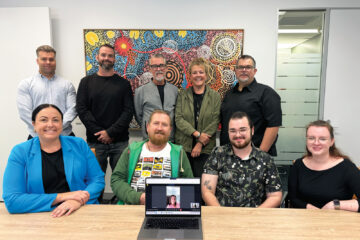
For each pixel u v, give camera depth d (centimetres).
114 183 170
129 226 115
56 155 155
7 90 278
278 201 159
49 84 248
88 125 239
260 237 105
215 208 134
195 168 244
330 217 123
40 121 145
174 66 284
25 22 269
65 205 131
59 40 286
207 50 280
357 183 143
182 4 278
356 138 292
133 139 301
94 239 105
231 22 279
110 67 244
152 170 167
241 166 164
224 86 284
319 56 284
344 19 276
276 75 287
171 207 125
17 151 146
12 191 136
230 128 161
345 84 286
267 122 224
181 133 242
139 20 281
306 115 293
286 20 280
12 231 111
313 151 150
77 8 281
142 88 254
